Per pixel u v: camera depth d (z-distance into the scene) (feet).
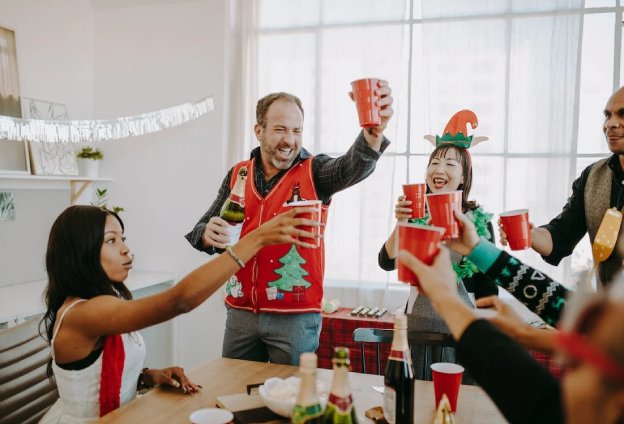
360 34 10.93
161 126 11.54
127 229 12.12
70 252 4.57
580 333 1.55
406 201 5.64
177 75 11.65
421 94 10.98
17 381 5.15
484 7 10.21
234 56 11.64
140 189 11.98
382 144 5.44
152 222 11.93
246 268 6.16
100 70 12.21
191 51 11.53
